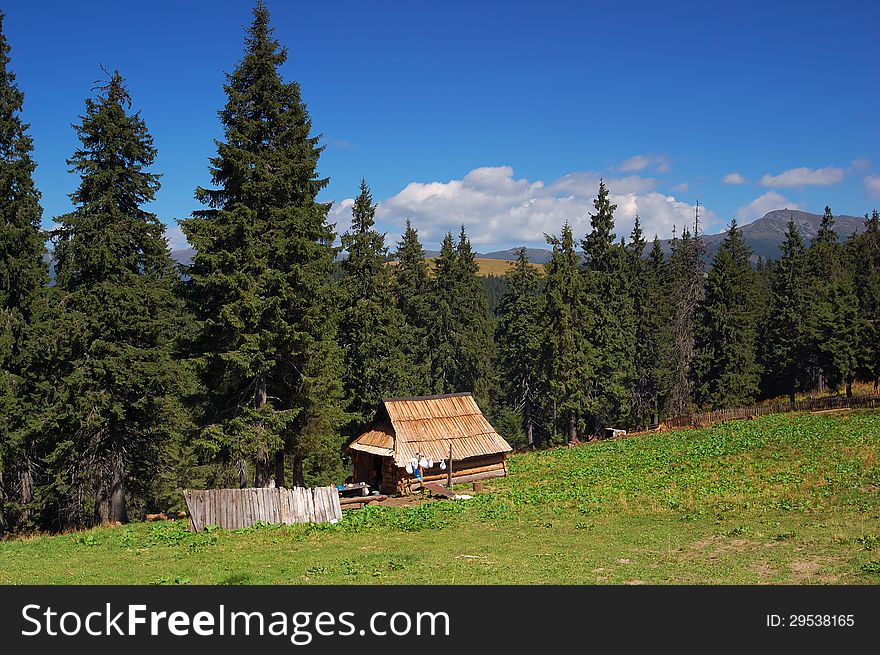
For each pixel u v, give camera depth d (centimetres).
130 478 3159
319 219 2659
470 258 7006
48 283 3017
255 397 2627
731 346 6544
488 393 6844
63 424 2747
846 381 6469
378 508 2572
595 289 6016
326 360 2716
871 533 1616
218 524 2198
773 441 3722
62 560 1836
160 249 2919
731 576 1362
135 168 2838
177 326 3538
